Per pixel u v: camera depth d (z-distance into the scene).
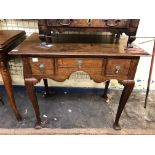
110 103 1.70
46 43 1.12
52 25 1.06
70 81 1.80
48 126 1.38
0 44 1.05
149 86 1.70
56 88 1.85
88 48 1.08
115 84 1.84
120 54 0.99
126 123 1.43
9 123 1.39
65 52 1.00
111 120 1.47
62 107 1.61
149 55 1.00
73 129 1.36
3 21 1.50
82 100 1.73
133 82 1.12
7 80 1.19
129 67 1.07
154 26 1.53
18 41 1.33
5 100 1.67
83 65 1.07
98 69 1.08
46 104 1.65
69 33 1.42
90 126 1.39
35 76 1.10
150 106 1.66
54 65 1.06
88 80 1.80
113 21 1.04
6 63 1.13
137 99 1.76
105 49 1.06
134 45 1.16
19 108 1.57
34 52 0.99
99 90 1.85
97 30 1.09
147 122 1.45
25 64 1.06
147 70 1.74
